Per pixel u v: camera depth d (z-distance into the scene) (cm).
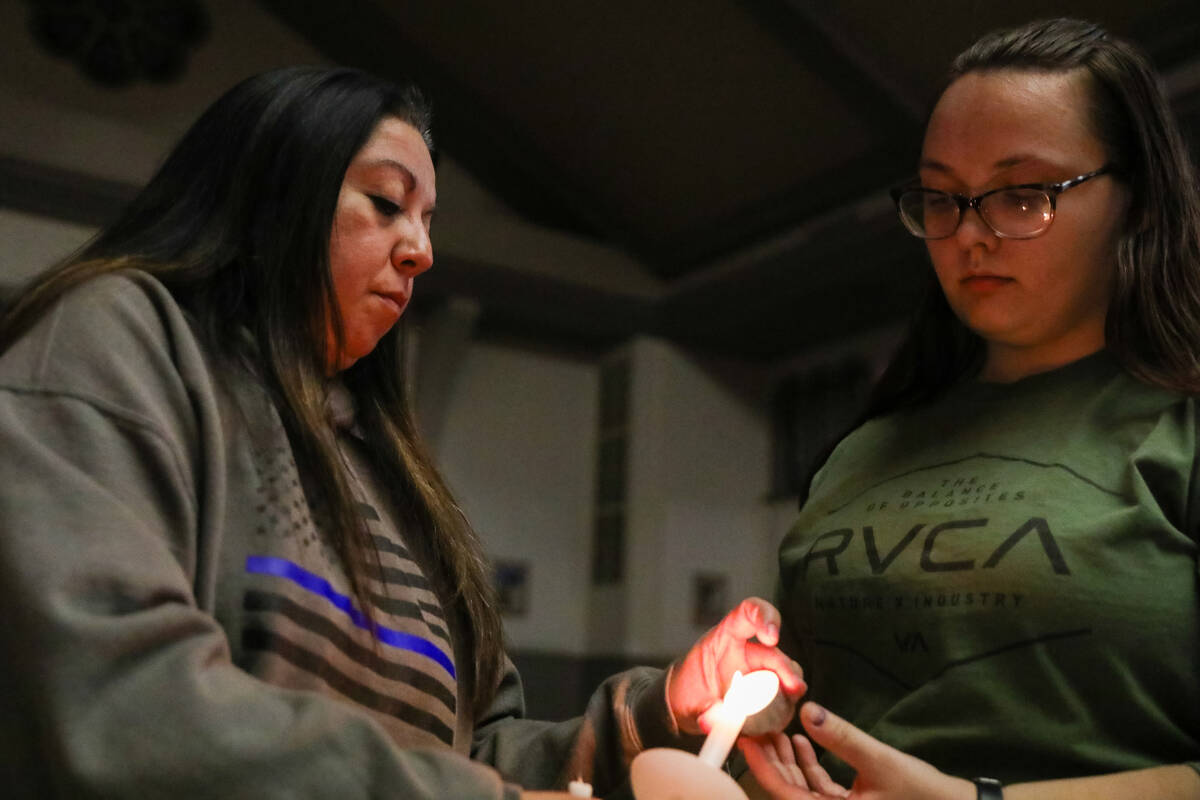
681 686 108
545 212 866
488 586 123
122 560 75
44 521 75
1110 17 543
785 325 820
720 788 72
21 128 675
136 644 73
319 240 100
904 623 114
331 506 98
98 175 689
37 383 81
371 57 789
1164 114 116
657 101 719
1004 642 107
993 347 128
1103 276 117
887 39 598
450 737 105
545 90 752
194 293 97
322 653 92
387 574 104
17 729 75
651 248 847
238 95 104
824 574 123
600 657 832
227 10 768
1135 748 102
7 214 667
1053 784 95
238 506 91
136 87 727
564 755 115
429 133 113
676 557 838
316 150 101
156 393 86
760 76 664
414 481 119
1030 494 111
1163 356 112
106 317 87
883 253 684
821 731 93
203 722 71
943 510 116
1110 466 110
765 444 893
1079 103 113
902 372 139
